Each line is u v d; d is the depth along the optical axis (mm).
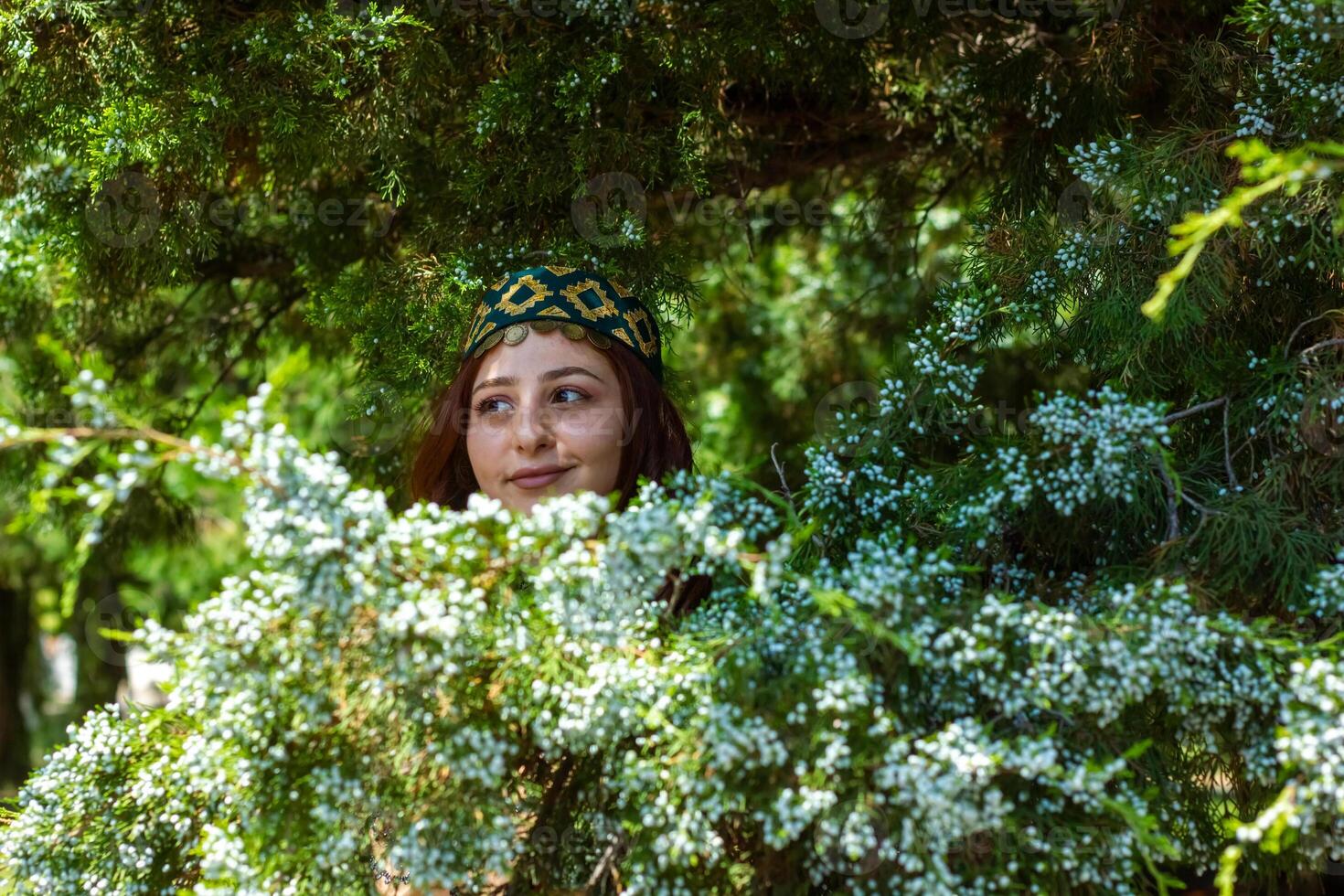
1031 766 1013
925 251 2920
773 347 3277
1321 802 1029
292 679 1062
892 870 1099
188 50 1756
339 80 1684
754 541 1245
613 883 1207
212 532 3975
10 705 4723
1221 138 1479
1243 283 1503
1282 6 1305
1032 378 2615
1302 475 1354
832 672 1054
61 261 2131
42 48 1731
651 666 1104
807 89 2180
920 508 1434
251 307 2660
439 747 1058
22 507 2670
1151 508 1368
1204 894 1659
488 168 1844
